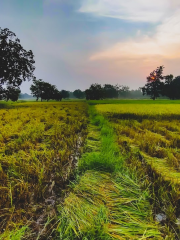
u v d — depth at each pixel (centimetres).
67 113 1496
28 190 236
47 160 333
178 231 176
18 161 328
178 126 785
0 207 204
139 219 193
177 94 9281
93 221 182
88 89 12025
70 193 236
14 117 1102
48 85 9806
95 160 330
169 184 249
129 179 273
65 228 171
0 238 154
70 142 489
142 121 987
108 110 1758
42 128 671
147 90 9625
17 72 3134
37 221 188
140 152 407
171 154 376
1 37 2852
